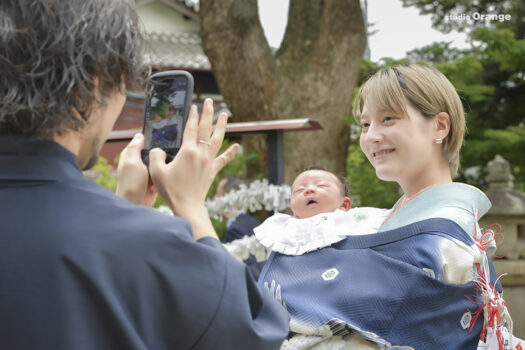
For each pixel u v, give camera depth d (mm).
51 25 754
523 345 1187
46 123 779
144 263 750
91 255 732
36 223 747
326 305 1177
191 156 960
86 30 777
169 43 14570
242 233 3727
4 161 786
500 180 4277
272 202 2850
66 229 744
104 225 761
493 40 8039
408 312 1107
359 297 1146
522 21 9828
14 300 713
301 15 8430
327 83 8328
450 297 1106
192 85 1068
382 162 1284
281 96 8148
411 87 1254
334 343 1157
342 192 1963
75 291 719
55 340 703
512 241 3955
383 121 1281
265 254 2381
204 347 754
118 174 1044
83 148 870
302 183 1937
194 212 935
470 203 1214
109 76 816
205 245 812
